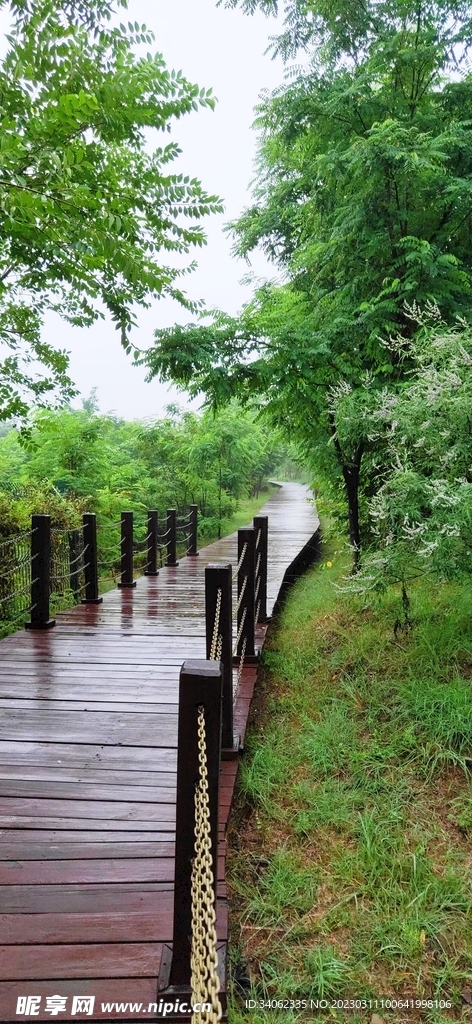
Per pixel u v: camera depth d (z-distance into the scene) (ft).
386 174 15.65
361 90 16.94
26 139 8.76
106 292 13.09
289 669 13.96
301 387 16.79
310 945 6.62
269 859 7.98
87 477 34.50
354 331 16.71
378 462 16.14
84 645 15.35
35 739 9.80
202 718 4.97
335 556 28.14
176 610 19.75
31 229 9.62
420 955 6.52
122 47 10.41
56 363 20.13
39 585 16.98
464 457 11.14
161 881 6.45
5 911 5.96
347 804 8.91
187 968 5.08
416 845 8.10
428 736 10.05
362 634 14.11
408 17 17.21
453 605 13.35
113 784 8.43
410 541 11.73
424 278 15.79
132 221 11.07
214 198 11.92
